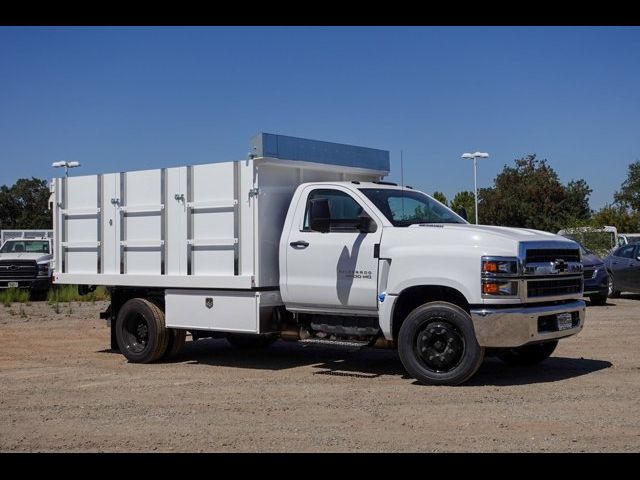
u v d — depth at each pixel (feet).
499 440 20.16
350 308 29.73
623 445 19.51
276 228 32.07
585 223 95.71
